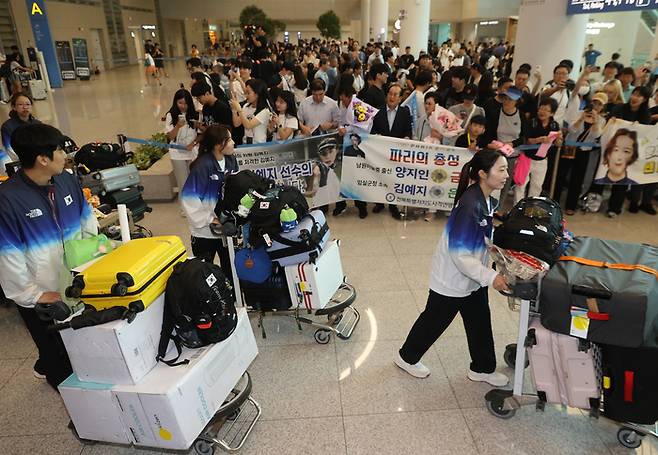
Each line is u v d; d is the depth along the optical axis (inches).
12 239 83.5
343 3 1386.6
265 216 114.6
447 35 1343.5
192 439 81.7
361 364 120.0
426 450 94.3
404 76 359.9
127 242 91.5
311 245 114.9
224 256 134.2
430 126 202.4
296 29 1507.1
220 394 88.7
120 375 78.6
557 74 220.1
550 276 79.2
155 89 685.9
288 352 125.5
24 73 554.9
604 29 493.7
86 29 922.1
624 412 84.4
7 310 149.6
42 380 117.9
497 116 198.5
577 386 86.9
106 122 433.4
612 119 201.9
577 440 95.9
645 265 79.8
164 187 243.6
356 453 94.0
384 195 210.1
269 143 199.6
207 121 203.3
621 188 212.4
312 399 108.3
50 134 82.4
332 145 204.2
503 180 89.7
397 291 154.1
